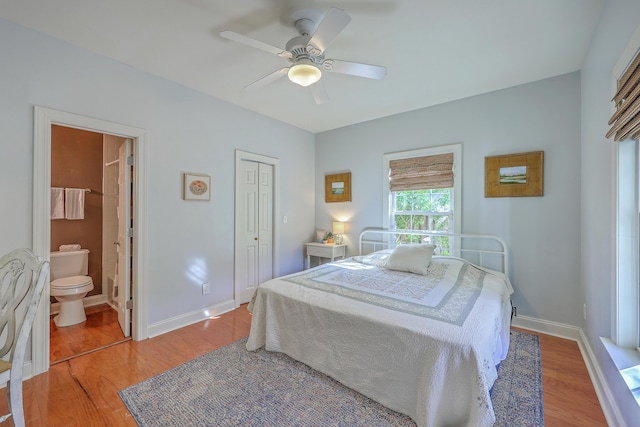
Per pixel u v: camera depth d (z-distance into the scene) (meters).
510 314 2.61
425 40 2.11
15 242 1.95
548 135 2.74
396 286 2.33
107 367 2.16
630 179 1.62
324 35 1.65
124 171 2.72
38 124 2.03
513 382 1.96
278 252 4.07
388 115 3.80
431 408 1.48
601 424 1.59
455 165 3.26
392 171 3.78
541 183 2.76
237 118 3.46
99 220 3.68
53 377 2.03
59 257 3.16
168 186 2.80
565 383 1.95
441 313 1.78
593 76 2.10
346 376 1.89
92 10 1.80
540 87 2.77
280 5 1.76
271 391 1.87
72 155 3.48
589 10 1.80
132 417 1.64
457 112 3.26
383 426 1.58
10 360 1.29
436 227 3.48
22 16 1.86
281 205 4.12
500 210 3.00
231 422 1.60
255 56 2.36
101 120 2.34
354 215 4.18
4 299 1.45
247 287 3.71
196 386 1.93
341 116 3.84
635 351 1.61
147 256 2.65
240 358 2.28
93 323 3.02
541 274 2.79
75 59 2.21
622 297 1.66
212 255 3.22
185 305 2.96
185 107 2.93
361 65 1.92
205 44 2.19
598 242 2.02
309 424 1.59
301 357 2.17
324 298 2.10
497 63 2.45
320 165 4.61
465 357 1.46
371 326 1.77
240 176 3.58
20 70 1.97
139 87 2.57
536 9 1.78
